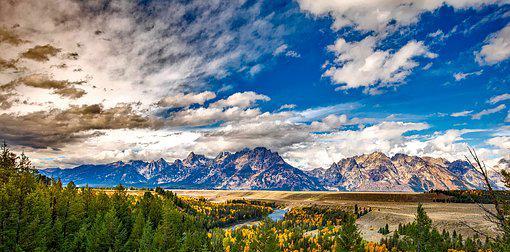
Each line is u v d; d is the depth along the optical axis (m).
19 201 65.00
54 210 84.56
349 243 76.69
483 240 116.50
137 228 92.69
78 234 79.38
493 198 15.81
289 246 150.88
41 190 89.44
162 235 91.00
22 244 61.03
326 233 169.50
